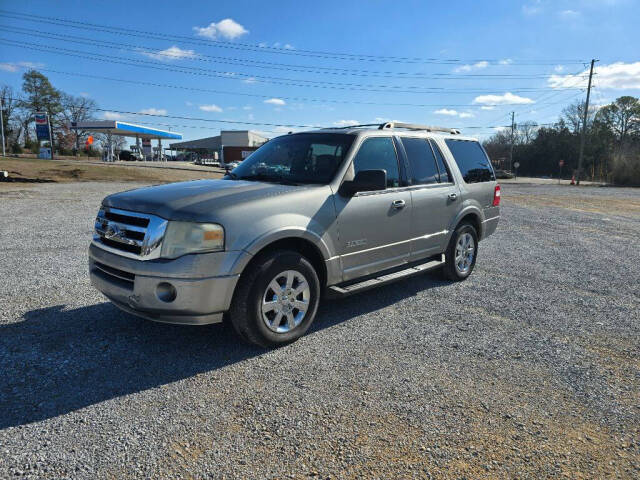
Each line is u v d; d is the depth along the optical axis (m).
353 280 4.33
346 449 2.42
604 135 76.75
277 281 3.63
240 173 4.63
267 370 3.32
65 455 2.32
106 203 3.81
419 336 4.05
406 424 2.66
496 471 2.27
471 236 6.05
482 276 6.34
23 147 69.00
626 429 2.67
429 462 2.32
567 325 4.43
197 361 3.44
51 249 7.31
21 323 4.11
